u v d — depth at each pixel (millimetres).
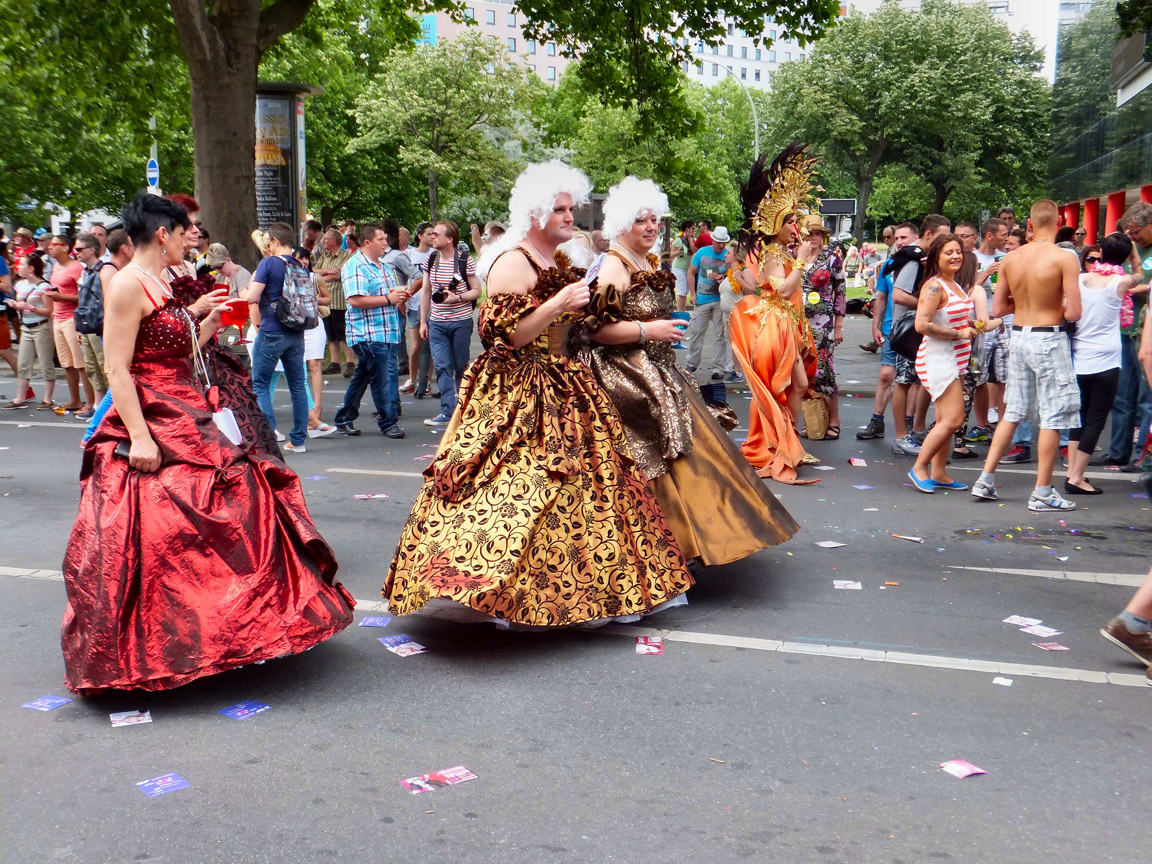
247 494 3990
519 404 4480
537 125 45750
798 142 7723
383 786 3270
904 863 2854
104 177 32500
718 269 13352
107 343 3896
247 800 3182
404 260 12344
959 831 3016
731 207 63750
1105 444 9398
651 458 4844
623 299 4945
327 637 3977
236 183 13844
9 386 13625
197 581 3824
